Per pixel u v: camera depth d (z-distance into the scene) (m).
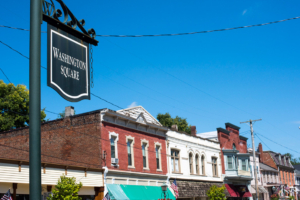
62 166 21.06
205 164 38.97
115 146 25.95
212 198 33.88
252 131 42.22
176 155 34.09
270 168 62.56
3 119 39.03
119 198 23.89
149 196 27.23
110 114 25.69
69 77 6.00
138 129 28.84
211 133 45.91
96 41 6.70
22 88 41.88
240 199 45.38
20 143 29.16
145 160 29.27
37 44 5.02
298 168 90.25
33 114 4.82
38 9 5.15
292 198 61.00
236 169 43.78
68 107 27.36
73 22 6.26
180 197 31.95
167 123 62.56
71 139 26.20
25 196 19.67
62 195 17.88
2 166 17.69
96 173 23.58
